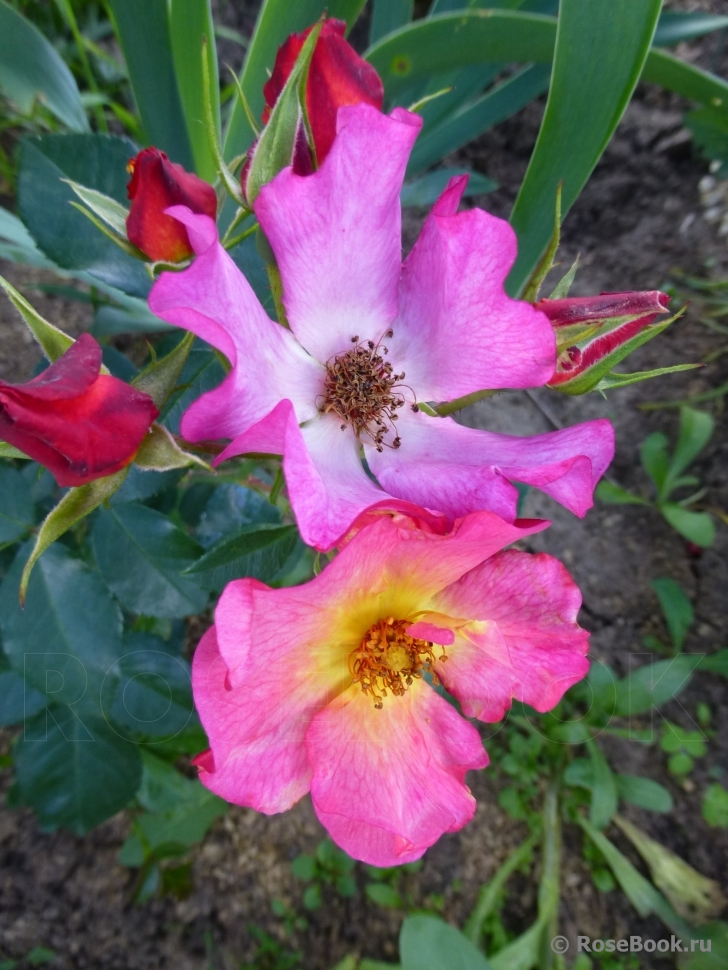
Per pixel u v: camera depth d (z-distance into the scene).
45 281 0.29
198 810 0.23
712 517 0.30
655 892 0.26
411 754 0.12
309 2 0.17
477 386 0.13
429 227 0.13
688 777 0.28
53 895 0.23
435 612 0.12
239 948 0.24
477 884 0.26
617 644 0.29
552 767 0.27
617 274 0.33
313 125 0.12
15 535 0.16
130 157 0.17
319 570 0.12
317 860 0.25
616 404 0.32
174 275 0.10
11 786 0.22
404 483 0.13
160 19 0.17
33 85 0.20
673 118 0.35
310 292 0.13
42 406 0.10
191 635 0.27
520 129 0.35
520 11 0.22
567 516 0.31
